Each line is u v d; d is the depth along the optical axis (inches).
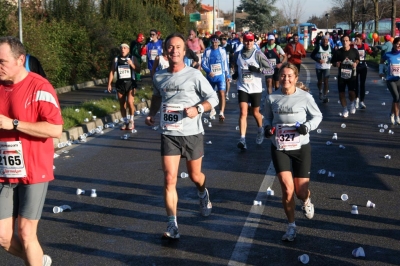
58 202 281.3
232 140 450.9
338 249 215.8
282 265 200.5
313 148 414.3
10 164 163.5
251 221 249.3
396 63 503.2
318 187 305.7
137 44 858.1
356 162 367.9
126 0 1229.7
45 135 162.2
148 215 259.8
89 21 926.4
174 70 228.4
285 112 223.6
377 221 249.1
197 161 232.4
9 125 158.7
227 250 215.3
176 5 1854.1
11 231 168.7
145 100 702.5
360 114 587.5
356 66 566.3
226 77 579.2
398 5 2074.3
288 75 223.8
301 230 237.3
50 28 815.1
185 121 225.3
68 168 357.1
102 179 327.6
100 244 222.8
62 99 699.4
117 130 512.1
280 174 221.9
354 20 1955.0
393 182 316.2
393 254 210.7
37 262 168.2
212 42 547.8
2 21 676.1
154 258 208.1
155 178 329.1
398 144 429.4
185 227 242.1
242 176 331.0
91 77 928.9
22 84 165.0
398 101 514.0
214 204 275.0
